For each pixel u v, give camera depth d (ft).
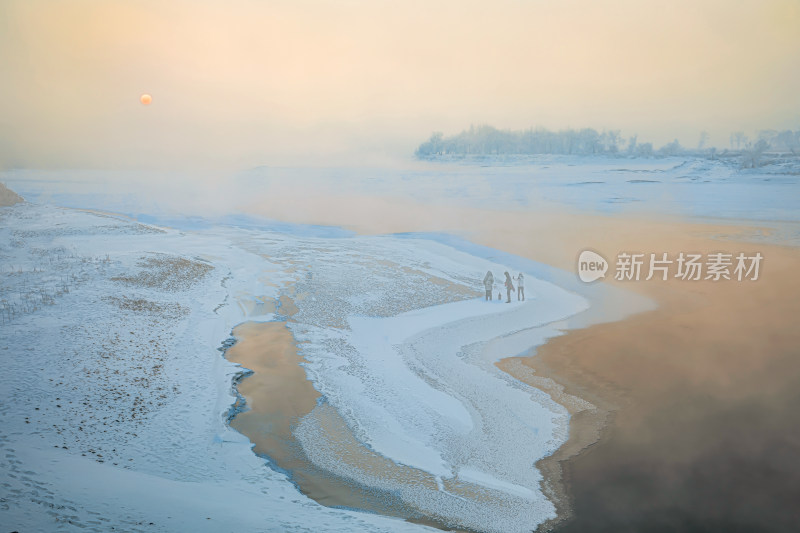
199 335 59.21
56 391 42.32
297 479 33.58
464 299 78.79
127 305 65.41
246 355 55.21
